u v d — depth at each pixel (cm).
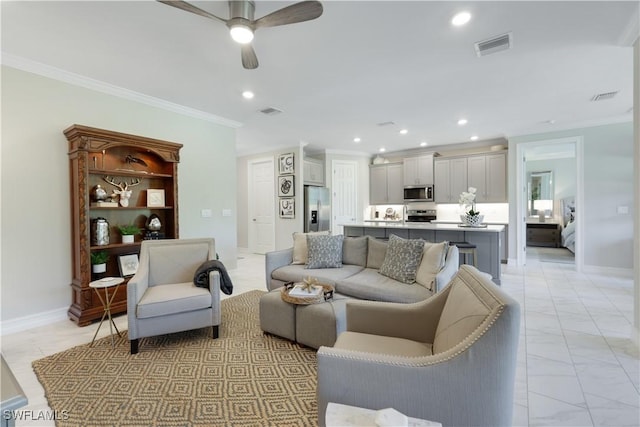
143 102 378
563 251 743
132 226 362
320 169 729
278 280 346
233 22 197
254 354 237
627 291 397
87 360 228
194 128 440
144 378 204
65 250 313
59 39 246
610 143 484
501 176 619
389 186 761
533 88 352
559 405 176
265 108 422
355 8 206
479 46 258
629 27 229
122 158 360
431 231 489
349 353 115
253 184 752
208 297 261
